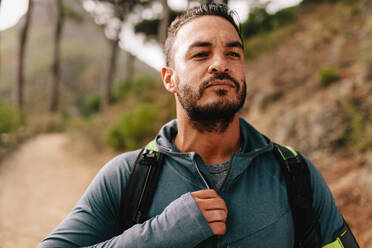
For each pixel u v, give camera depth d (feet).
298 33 30.73
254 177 3.20
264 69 26.78
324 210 3.33
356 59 19.85
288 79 23.18
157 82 51.08
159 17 64.69
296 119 18.15
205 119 3.20
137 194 3.15
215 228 2.66
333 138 15.40
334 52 22.71
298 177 3.26
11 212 14.23
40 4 77.10
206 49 3.18
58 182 19.89
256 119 21.52
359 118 14.76
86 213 3.12
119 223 3.24
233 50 3.26
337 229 3.27
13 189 17.89
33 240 11.45
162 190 3.13
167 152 3.28
